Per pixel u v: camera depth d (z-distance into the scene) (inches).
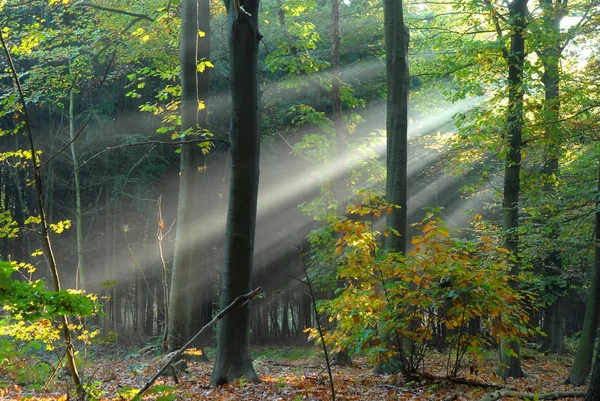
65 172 1010.7
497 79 610.2
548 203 577.9
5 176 974.4
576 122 595.2
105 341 230.2
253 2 376.8
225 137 1011.9
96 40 675.4
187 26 492.1
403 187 493.0
